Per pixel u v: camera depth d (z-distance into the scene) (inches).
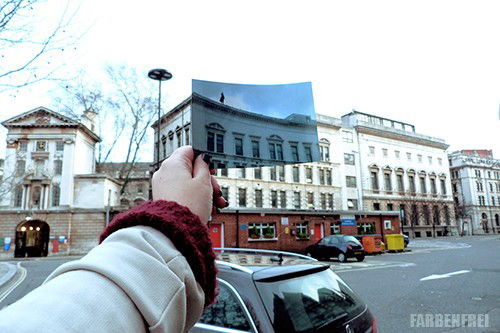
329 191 1685.5
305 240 995.9
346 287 131.6
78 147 1414.9
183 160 33.8
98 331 18.5
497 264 600.1
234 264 121.4
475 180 2915.8
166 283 24.2
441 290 365.7
